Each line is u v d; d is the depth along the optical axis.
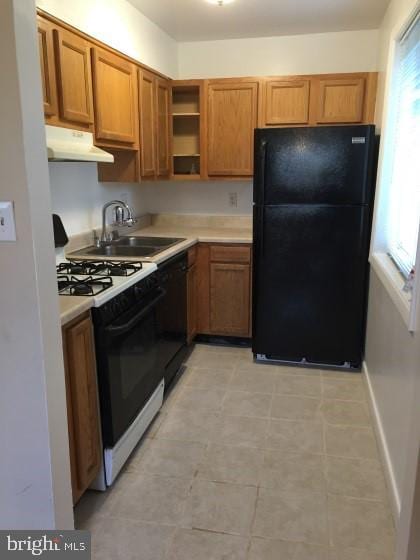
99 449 1.92
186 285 3.24
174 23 3.26
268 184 3.00
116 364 1.96
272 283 3.15
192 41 3.71
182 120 3.78
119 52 2.61
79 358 1.72
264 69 3.66
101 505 1.90
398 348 1.98
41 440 1.42
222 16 3.11
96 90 2.36
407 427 1.73
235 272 3.45
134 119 2.86
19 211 1.26
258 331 3.26
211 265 3.48
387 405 2.18
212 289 3.53
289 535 1.74
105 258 2.63
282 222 3.04
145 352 2.35
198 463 2.18
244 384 2.98
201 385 2.97
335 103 3.32
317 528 1.77
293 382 3.01
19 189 1.25
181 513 1.86
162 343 2.69
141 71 2.93
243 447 2.30
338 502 1.91
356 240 2.97
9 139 1.22
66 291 1.90
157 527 1.78
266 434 2.41
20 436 1.43
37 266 1.30
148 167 3.14
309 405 2.71
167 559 1.64
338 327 3.14
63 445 1.49
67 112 2.10
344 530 1.76
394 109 2.64
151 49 3.23
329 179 2.92
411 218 2.13
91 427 1.84
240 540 1.72
